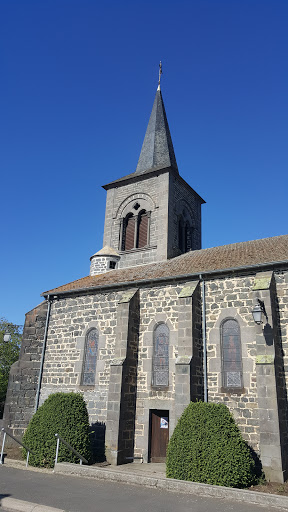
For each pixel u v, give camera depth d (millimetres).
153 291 15398
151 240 21500
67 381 16125
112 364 14023
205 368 13281
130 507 8188
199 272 14281
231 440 10234
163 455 13531
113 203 24141
